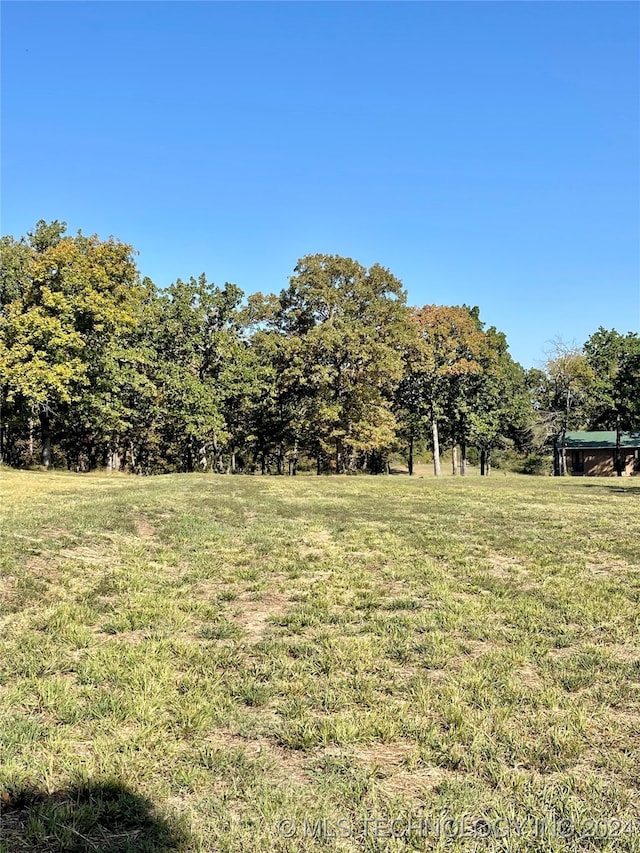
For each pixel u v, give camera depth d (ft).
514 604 23.02
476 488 86.58
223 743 12.33
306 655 17.44
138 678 15.08
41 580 23.71
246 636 19.15
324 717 13.47
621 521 48.11
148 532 36.60
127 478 88.12
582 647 18.53
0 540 28.60
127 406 120.78
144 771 11.01
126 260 110.83
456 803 10.29
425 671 16.39
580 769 11.61
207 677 15.44
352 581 26.50
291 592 24.82
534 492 80.28
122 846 9.14
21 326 92.68
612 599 23.93
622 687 15.43
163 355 121.90
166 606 21.74
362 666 16.49
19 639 17.57
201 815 9.89
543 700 14.49
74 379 95.66
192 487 68.54
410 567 29.58
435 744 12.29
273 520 45.37
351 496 68.13
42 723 12.80
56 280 98.07
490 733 12.79
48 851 9.02
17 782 10.52
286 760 11.76
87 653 16.85
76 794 10.36
